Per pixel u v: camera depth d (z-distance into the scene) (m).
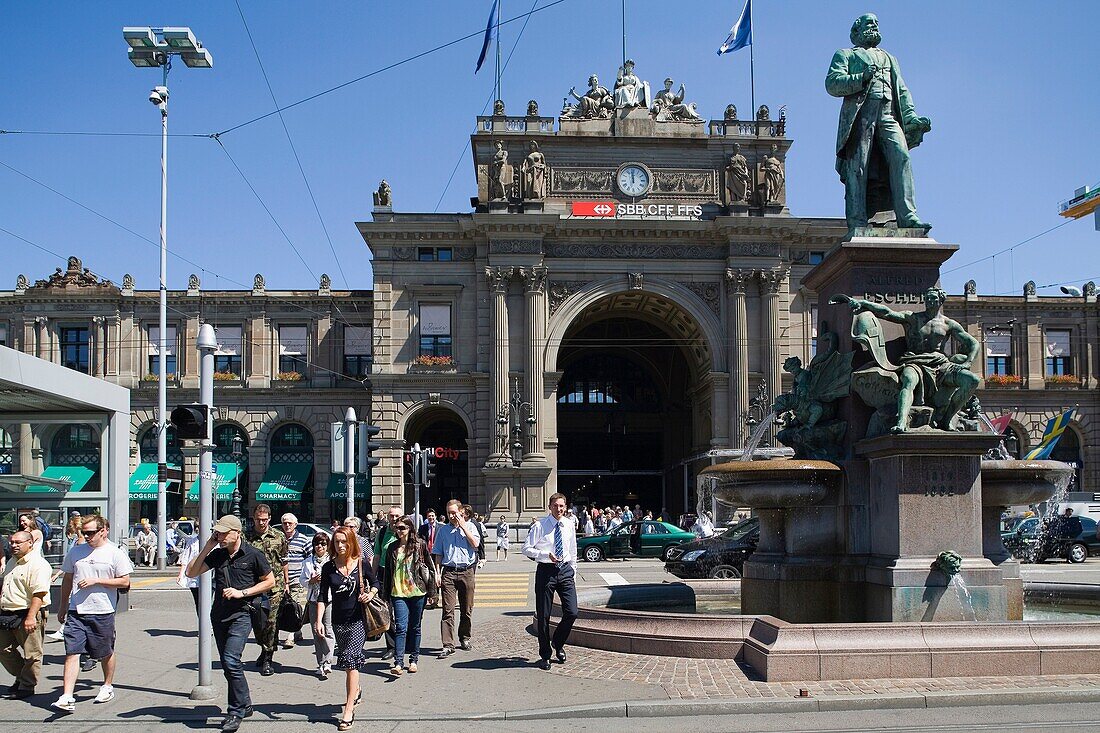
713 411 53.97
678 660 12.84
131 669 14.16
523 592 25.98
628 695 11.14
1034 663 11.51
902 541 12.95
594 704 10.77
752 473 14.19
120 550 12.06
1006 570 13.73
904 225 15.01
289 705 11.53
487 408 54.53
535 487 52.72
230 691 10.45
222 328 61.88
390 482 54.03
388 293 55.31
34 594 12.16
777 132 55.88
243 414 60.75
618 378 69.50
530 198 54.09
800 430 15.23
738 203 54.66
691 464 62.25
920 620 12.70
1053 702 10.65
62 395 21.73
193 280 62.00
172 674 13.72
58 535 23.95
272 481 60.16
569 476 68.69
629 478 69.31
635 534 39.47
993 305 63.94
